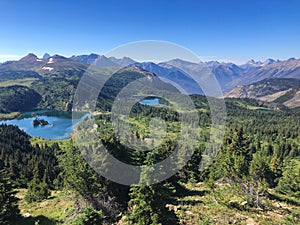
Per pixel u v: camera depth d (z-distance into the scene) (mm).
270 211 24969
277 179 47125
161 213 17578
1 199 27141
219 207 24219
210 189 30391
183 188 33750
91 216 18250
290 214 24016
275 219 22141
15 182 64125
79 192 25344
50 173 67688
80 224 17875
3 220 27047
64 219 26219
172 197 27281
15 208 28859
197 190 33156
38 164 73125
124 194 26641
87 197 25516
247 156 51031
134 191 18078
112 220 22375
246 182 29828
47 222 27031
